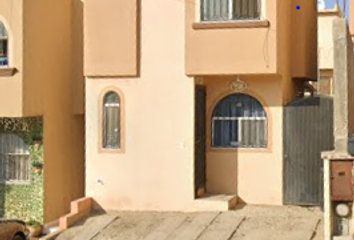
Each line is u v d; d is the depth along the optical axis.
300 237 12.20
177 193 14.90
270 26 14.00
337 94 11.03
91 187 15.52
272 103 15.02
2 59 16.09
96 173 15.51
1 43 16.08
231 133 15.41
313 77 17.33
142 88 15.16
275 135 15.02
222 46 14.21
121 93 15.31
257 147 15.21
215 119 15.52
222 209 14.48
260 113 15.18
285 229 12.80
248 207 14.82
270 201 15.07
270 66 14.00
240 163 15.28
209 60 14.30
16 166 17.14
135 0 15.09
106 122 15.47
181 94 14.85
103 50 15.31
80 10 18.17
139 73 15.16
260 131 15.21
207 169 15.55
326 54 21.78
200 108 15.20
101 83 15.48
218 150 15.42
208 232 12.99
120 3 15.20
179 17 14.85
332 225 10.62
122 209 15.33
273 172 15.04
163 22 14.96
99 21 15.32
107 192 15.42
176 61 14.88
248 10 14.20
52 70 17.25
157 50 15.02
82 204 15.01
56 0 17.39
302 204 14.86
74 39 18.22
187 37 14.45
